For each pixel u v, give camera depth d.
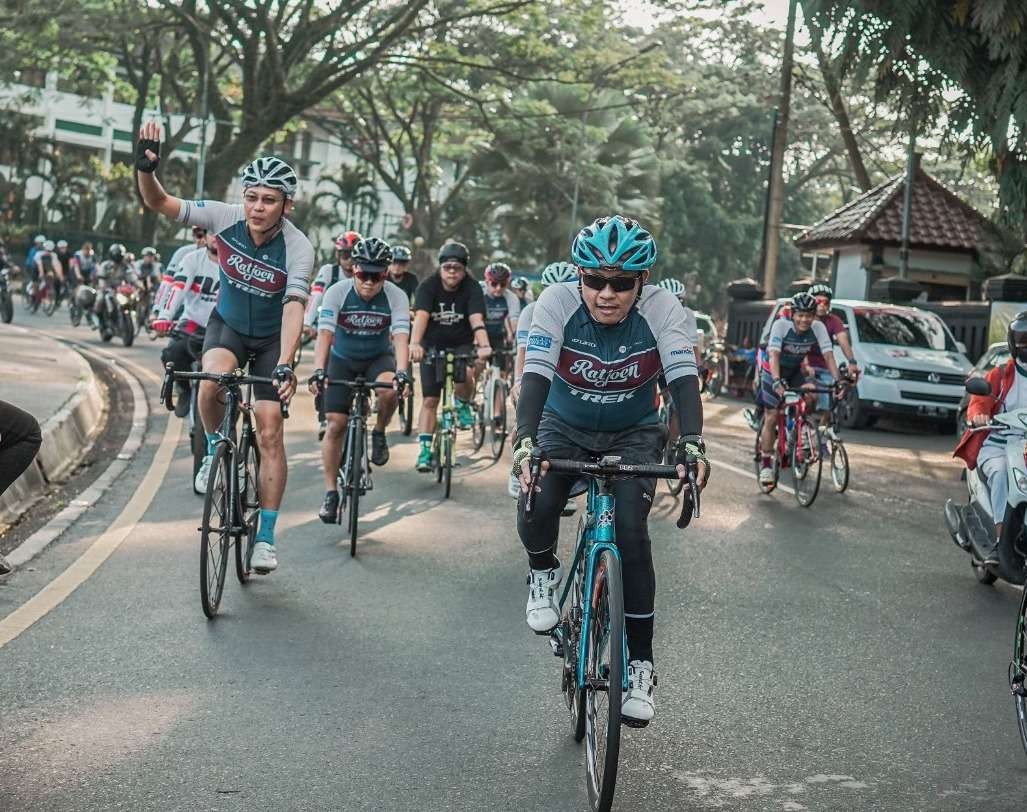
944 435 19.67
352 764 4.39
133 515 8.83
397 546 8.23
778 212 30.12
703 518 10.12
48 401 12.79
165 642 5.79
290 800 4.06
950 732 5.03
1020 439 7.03
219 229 6.57
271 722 4.79
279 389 6.33
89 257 30.34
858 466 14.46
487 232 62.97
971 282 29.16
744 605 7.09
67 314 34.03
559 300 4.51
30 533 8.20
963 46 12.76
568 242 54.91
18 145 55.69
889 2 12.61
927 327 20.62
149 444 12.40
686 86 53.12
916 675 5.83
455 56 41.88
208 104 45.84
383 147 60.91
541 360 4.43
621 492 4.38
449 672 5.50
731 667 5.82
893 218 28.78
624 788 4.31
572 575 4.75
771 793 4.30
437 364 10.53
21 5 37.94
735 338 28.47
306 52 39.81
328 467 8.48
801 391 11.16
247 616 6.31
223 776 4.24
